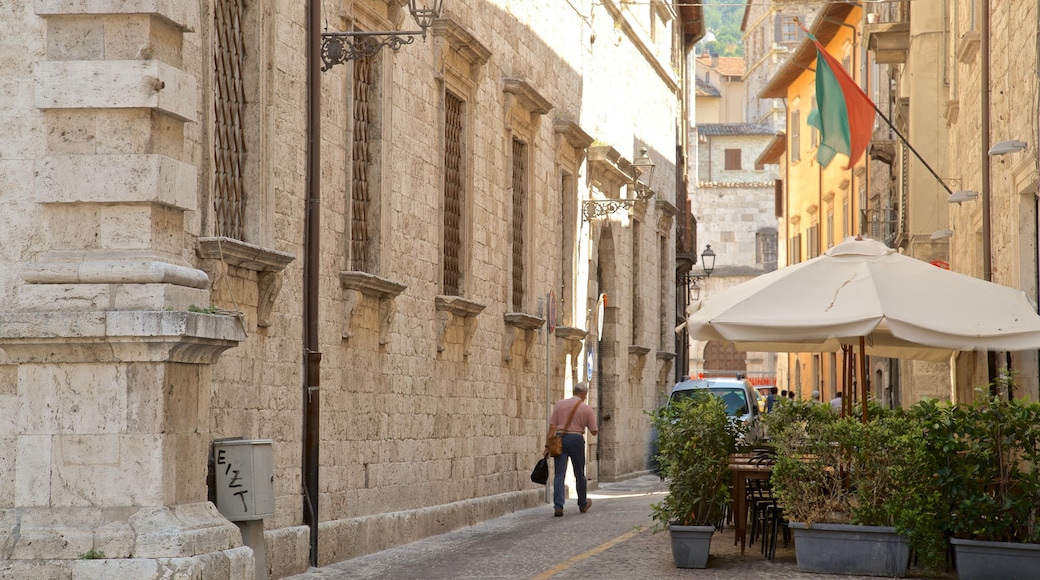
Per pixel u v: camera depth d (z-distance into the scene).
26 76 10.48
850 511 13.51
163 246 10.57
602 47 32.22
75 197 10.33
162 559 9.86
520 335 24.67
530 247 25.55
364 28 17.06
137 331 9.96
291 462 14.55
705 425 14.00
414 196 18.97
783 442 13.75
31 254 10.43
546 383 26.50
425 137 19.50
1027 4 16.81
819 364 58.03
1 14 10.52
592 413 23.42
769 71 100.81
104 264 10.23
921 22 28.52
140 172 10.31
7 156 10.48
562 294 28.81
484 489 22.56
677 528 13.77
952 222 25.77
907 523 13.13
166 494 10.15
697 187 90.38
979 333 13.38
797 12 100.69
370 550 16.55
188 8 10.84
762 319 13.82
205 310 10.66
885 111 42.84
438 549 17.11
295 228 14.74
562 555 15.16
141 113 10.40
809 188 62.12
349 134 16.45
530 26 25.53
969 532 13.19
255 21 13.84
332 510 15.77
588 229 30.30
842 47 54.25
